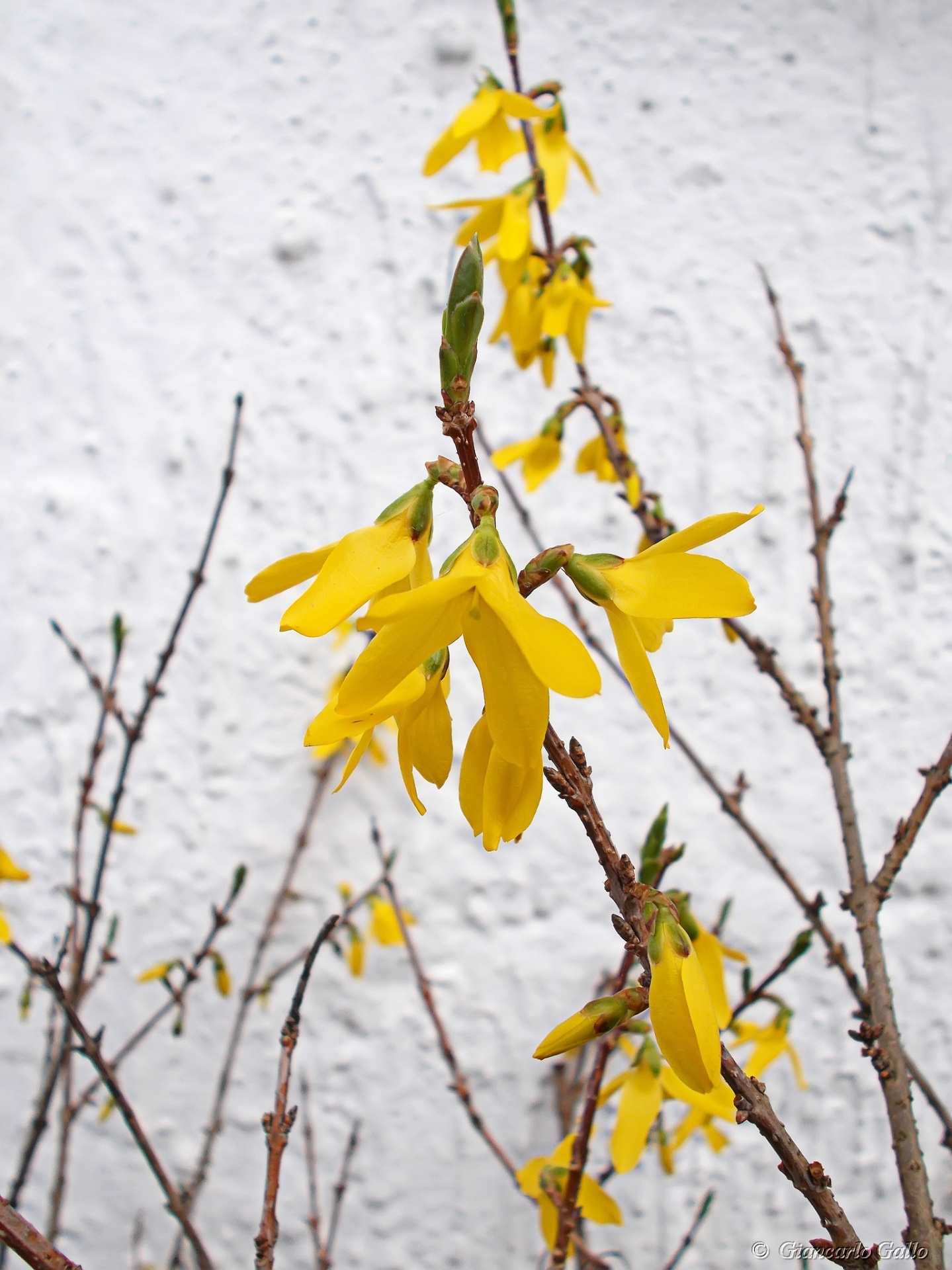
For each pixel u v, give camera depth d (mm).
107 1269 421
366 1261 425
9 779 474
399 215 525
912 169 532
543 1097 443
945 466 512
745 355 516
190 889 466
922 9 541
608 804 475
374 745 485
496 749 196
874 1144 438
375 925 438
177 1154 434
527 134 348
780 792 479
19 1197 427
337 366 515
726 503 502
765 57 538
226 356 517
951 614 498
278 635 496
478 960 461
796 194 530
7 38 536
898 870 275
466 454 207
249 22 540
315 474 505
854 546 503
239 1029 402
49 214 525
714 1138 349
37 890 462
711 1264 422
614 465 334
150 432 509
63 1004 273
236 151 532
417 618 190
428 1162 437
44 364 513
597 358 513
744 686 490
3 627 488
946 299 523
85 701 484
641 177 528
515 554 493
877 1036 250
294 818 477
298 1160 435
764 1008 453
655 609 204
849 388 516
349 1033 452
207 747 482
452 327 201
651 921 205
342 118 533
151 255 525
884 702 489
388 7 538
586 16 536
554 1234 305
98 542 499
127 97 536
